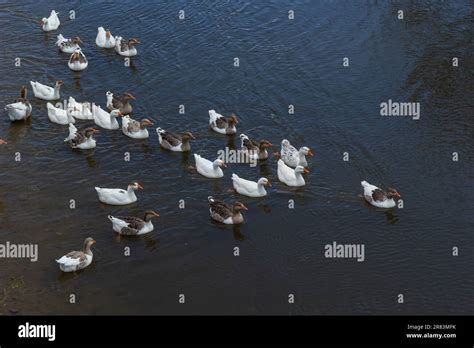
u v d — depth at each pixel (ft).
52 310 101.24
